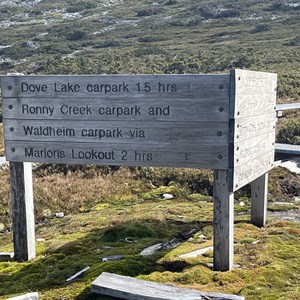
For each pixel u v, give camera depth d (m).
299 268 3.27
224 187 3.25
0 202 5.08
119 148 3.42
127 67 18.12
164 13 44.75
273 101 3.87
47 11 50.31
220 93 3.21
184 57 20.62
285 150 5.36
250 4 43.75
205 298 2.84
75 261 3.55
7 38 36.06
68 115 3.47
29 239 3.66
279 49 22.45
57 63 21.25
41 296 3.09
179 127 3.30
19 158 3.56
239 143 3.30
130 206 4.95
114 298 2.98
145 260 3.41
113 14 45.59
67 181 5.52
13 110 3.54
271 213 4.61
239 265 3.35
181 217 4.42
